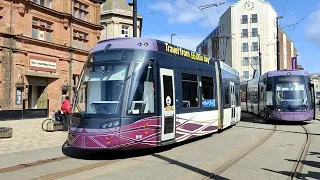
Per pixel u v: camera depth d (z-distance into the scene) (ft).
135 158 34.71
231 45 282.56
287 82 74.79
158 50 37.83
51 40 101.35
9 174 28.02
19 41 89.15
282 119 73.15
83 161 33.40
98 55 36.45
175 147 42.01
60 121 60.70
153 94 36.01
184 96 42.32
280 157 34.63
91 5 119.55
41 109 93.71
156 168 29.66
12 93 87.10
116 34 160.35
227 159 33.50
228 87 61.62
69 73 107.65
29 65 92.53
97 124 32.53
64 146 42.78
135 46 36.11
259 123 78.69
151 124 35.17
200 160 33.22
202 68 48.60
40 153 37.83
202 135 48.96
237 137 51.67
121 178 26.11
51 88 101.09
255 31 278.26
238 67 280.10
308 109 72.64
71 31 108.47
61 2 104.83
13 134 54.75
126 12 163.02
